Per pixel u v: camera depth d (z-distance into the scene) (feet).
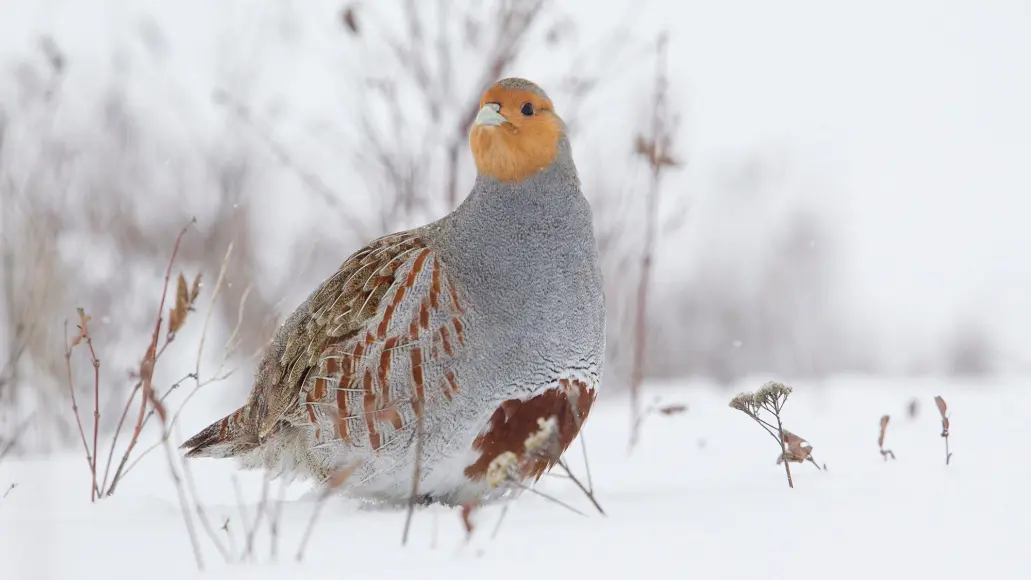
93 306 42.78
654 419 36.27
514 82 22.89
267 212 54.29
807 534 16.63
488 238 22.18
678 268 61.46
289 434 23.16
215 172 52.75
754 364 54.80
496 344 21.88
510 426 22.04
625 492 22.21
